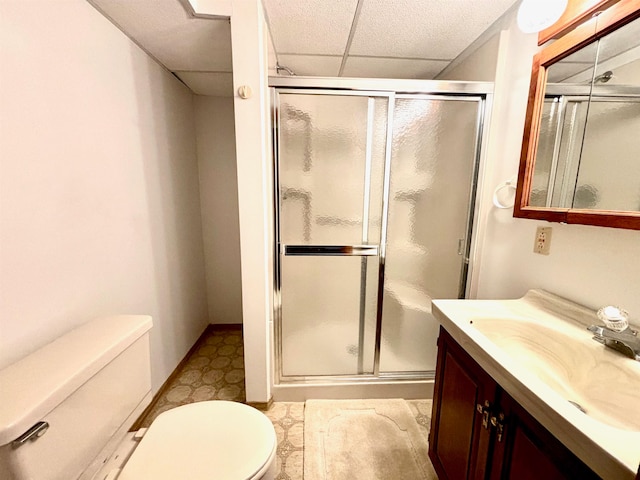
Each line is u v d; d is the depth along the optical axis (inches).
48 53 36.5
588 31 35.7
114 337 34.3
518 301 44.9
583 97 37.3
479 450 32.7
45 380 26.2
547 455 22.9
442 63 71.1
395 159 60.6
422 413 62.3
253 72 49.4
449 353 41.3
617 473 16.6
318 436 55.4
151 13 46.0
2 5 30.9
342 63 71.4
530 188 45.9
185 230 80.8
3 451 22.0
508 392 26.5
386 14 50.9
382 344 67.4
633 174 31.3
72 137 40.6
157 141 64.9
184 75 72.7
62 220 38.9
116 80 50.0
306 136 58.2
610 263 34.6
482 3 48.4
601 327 31.4
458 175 62.1
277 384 65.1
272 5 48.7
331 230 61.9
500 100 55.3
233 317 102.3
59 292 38.5
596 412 28.5
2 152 31.2
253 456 31.5
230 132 91.5
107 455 32.1
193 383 71.2
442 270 65.5
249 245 55.3
